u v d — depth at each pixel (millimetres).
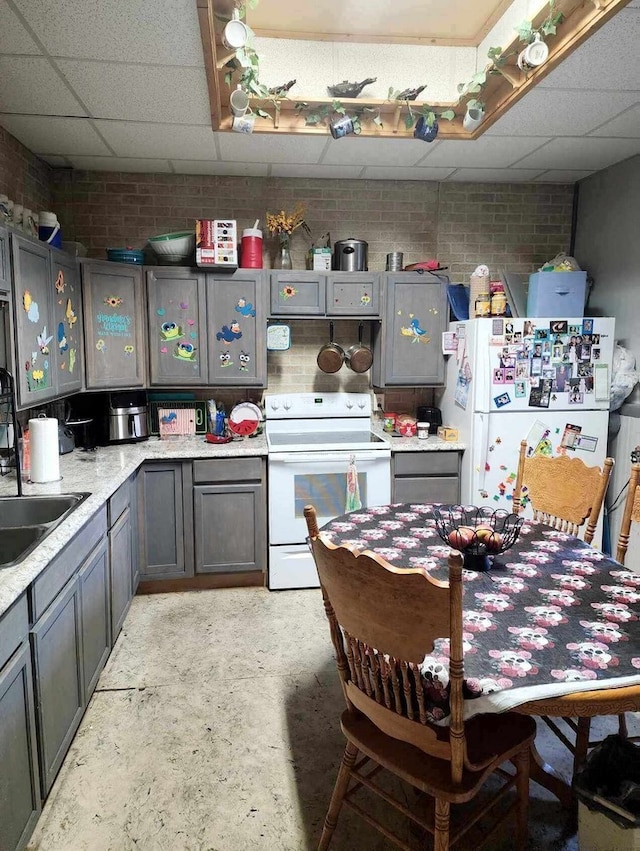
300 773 1942
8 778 1435
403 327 3605
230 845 1663
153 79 2334
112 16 1888
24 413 2930
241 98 2334
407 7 2467
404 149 3168
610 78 2352
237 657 2648
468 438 3365
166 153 3232
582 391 3283
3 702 1404
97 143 3072
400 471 3408
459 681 1211
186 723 2186
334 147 3125
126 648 2717
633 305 3398
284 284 3469
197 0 1780
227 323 3457
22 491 2311
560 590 1644
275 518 3289
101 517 2350
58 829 1706
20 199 3062
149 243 3602
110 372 3236
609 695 1198
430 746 1342
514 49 2229
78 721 2027
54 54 2139
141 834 1694
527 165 3498
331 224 3793
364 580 1270
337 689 2410
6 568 1522
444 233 3873
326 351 3666
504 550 1852
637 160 3322
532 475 2346
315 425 3783
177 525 3242
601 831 1431
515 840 1644
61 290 2764
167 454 3160
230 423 3611
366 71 2766
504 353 3227
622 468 3385
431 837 1677
